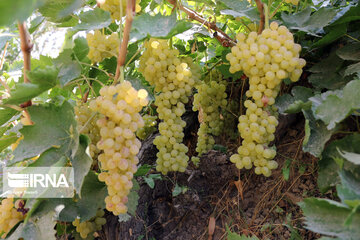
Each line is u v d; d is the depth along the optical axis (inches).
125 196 17.1
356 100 16.2
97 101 16.5
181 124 22.7
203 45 28.0
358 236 13.1
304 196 20.8
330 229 13.8
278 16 26.7
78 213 19.9
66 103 17.6
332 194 19.7
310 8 22.3
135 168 17.2
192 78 22.2
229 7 22.2
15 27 24.7
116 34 20.5
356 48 21.2
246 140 19.6
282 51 17.9
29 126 17.5
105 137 16.6
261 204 22.3
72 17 22.1
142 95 16.7
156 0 23.4
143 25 18.3
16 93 16.3
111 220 25.0
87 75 23.0
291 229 19.9
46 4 18.6
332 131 17.5
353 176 15.9
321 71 22.5
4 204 19.5
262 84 19.0
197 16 24.7
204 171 24.7
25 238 18.5
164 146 22.8
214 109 25.9
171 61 20.9
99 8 20.9
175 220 24.8
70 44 18.7
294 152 23.1
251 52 18.3
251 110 19.4
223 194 24.2
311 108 18.1
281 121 23.8
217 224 23.3
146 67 20.8
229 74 25.0
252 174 23.8
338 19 21.0
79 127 19.5
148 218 25.1
